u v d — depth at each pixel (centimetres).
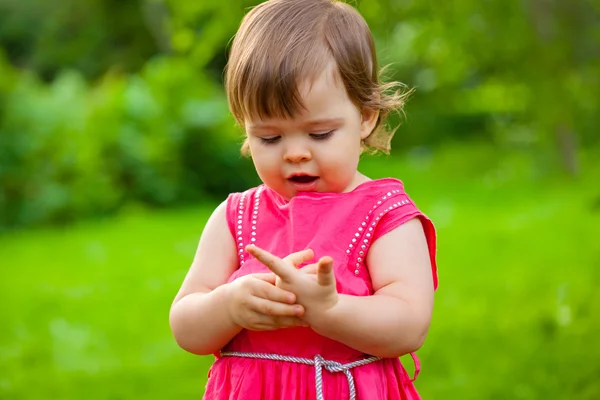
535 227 995
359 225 232
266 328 218
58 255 1037
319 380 224
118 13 2070
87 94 1421
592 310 552
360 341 218
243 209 246
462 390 482
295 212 232
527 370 498
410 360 542
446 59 867
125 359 614
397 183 240
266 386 229
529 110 940
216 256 245
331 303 213
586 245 836
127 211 1307
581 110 959
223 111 1431
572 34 864
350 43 230
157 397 522
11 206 1255
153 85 1405
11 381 567
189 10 660
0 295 838
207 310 227
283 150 226
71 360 617
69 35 2125
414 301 225
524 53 840
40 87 1395
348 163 229
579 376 481
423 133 2175
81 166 1288
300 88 219
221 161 1420
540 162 1451
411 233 233
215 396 238
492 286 742
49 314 759
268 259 210
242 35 234
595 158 1334
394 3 622
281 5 234
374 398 228
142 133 1370
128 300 798
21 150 1259
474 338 575
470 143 2109
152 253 1023
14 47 2223
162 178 1377
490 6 764
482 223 1091
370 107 235
